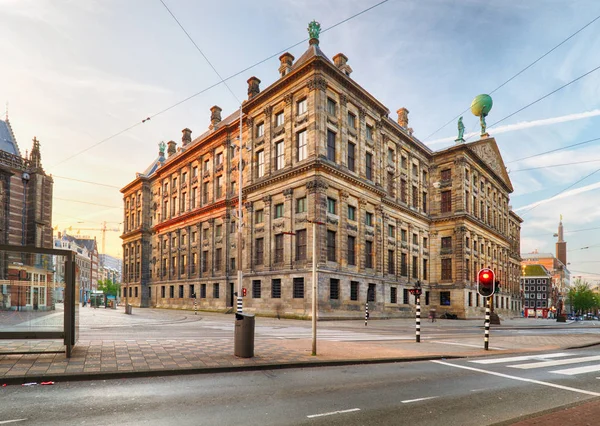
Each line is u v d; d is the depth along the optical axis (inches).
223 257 1857.8
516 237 3348.9
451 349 560.1
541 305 4655.5
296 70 1485.0
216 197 1996.8
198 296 2032.5
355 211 1588.3
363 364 433.7
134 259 2839.6
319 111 1425.9
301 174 1445.6
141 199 2795.3
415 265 2058.3
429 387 327.6
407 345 593.9
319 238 1363.2
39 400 270.1
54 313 404.5
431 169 2263.8
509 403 282.4
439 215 2193.7
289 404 269.1
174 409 253.8
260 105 1694.1
